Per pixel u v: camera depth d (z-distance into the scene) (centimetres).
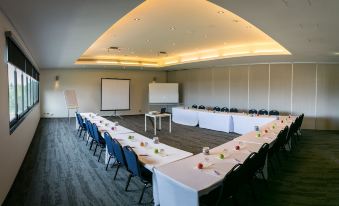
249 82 1032
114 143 355
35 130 841
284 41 542
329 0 303
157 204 272
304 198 328
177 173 245
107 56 1059
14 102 449
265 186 366
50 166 463
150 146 361
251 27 566
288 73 940
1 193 299
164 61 1187
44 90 1175
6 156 330
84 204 310
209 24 539
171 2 412
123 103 1332
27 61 628
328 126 895
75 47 610
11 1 290
